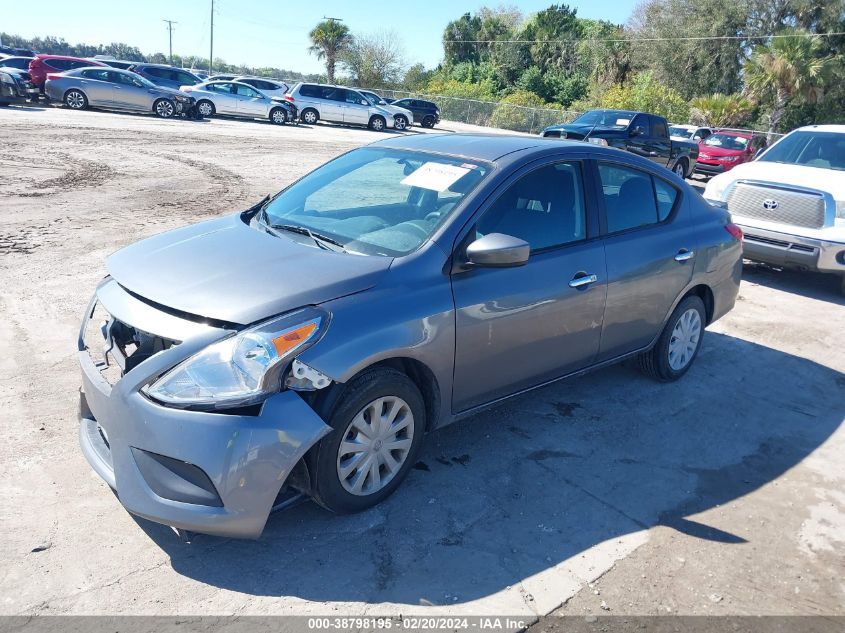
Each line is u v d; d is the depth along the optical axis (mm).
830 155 8469
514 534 3213
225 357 2732
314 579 2816
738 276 5418
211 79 29219
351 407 2975
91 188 10453
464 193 3633
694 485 3787
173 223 8570
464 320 3381
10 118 18422
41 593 2619
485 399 3748
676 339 5031
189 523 2691
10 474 3318
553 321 3881
